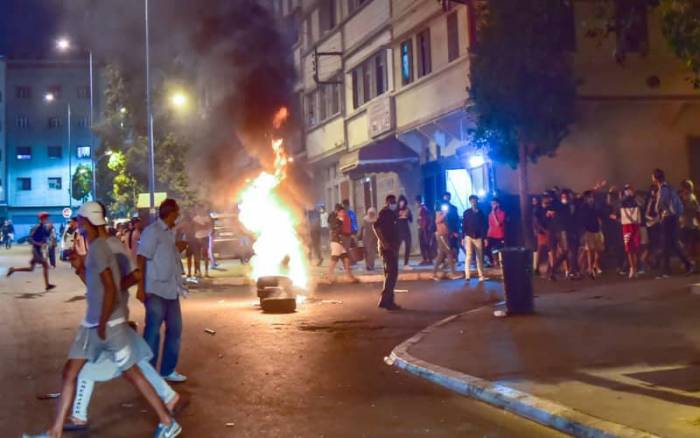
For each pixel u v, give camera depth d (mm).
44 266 21859
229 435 6676
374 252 24266
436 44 25203
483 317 12602
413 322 13133
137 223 18688
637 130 23562
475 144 20297
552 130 19344
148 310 8672
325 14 35531
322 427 6895
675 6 9648
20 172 82188
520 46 18828
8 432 6891
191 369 9617
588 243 18250
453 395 8086
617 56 12727
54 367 10008
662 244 17891
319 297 17203
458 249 23078
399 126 28062
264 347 11070
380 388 8445
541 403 7039
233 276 23969
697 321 11016
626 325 11016
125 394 8375
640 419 6336
